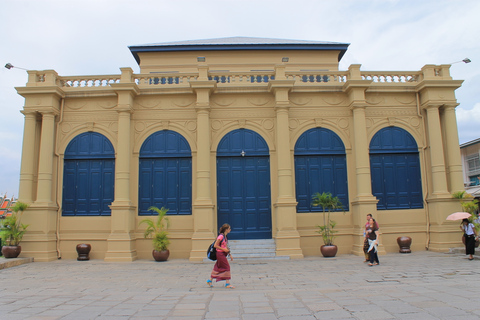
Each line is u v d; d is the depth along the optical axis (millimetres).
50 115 14883
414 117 15891
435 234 14703
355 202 14727
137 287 8781
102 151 15289
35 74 15070
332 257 13781
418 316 5547
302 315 5824
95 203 15000
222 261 8516
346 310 6043
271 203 15172
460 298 6648
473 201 14406
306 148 15539
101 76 15672
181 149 15406
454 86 15289
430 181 15422
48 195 14500
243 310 6254
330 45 20078
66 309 6516
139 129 15445
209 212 14195
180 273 10938
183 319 5758
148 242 14727
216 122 15555
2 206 31938
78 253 14117
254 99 15742
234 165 15414
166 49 19750
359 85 15047
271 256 13773
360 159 14844
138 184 15125
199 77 15203
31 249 13969
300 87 15508
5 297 7680
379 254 14008
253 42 20750
